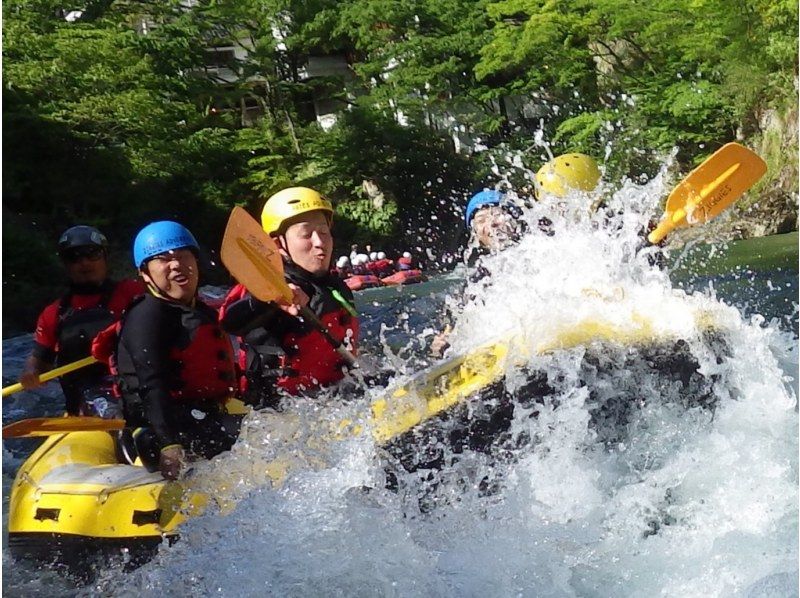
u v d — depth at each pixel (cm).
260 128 2384
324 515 279
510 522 279
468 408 289
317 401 317
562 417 291
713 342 313
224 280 1777
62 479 334
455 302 393
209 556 279
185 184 2073
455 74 2377
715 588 245
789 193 1830
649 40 2156
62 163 1728
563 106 2316
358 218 2253
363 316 813
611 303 315
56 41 1823
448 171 2306
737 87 1992
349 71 2670
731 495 282
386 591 260
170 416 309
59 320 432
